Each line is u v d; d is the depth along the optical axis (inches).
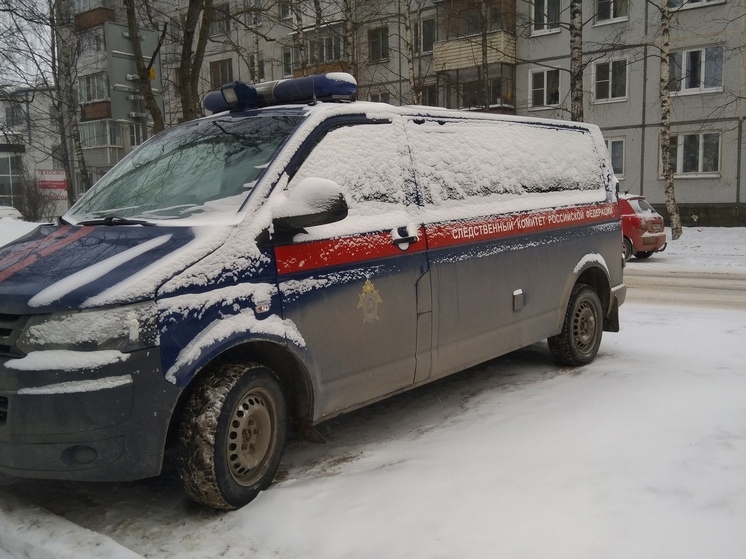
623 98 1107.3
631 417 176.7
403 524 125.7
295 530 125.9
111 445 119.6
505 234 201.0
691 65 1052.5
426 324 174.6
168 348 123.3
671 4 1055.0
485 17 1007.0
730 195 1032.2
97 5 1256.8
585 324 240.4
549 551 114.6
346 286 153.9
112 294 119.1
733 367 227.8
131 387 119.3
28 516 131.4
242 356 143.3
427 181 180.2
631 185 1117.7
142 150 183.8
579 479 140.2
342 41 1249.4
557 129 242.4
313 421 150.7
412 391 215.5
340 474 150.4
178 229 136.1
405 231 168.7
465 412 190.9
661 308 386.0
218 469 130.1
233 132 165.5
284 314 141.4
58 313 118.7
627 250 682.2
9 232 540.1
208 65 1412.4
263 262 138.8
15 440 119.0
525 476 142.7
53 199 1019.3
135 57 401.1
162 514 136.3
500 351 201.8
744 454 150.9
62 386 116.6
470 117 203.8
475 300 189.8
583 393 202.2
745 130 1011.3
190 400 132.2
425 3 1234.6
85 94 1528.1
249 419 138.6
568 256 229.5
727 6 1004.6
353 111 166.1
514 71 1182.9
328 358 150.8
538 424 175.0
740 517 123.0
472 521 125.4
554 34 1144.8
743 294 450.3
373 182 165.6
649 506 127.8
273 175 145.2
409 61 1001.5
